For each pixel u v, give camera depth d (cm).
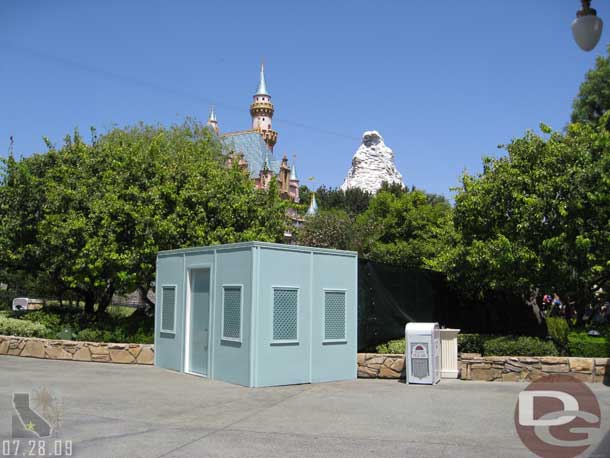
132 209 1700
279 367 1135
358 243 3481
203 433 736
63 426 762
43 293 2916
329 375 1209
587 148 1362
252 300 1112
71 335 1662
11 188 1956
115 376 1227
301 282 1188
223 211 1844
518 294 1691
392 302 1420
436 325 1200
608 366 1151
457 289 1658
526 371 1182
